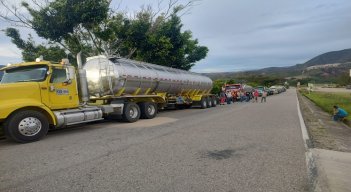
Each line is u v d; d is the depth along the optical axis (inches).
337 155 270.8
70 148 302.8
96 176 207.2
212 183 192.5
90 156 265.1
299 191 180.2
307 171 219.5
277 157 259.8
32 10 681.0
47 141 350.0
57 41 718.5
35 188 185.2
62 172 217.5
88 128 459.2
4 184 193.8
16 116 339.0
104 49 829.2
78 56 466.3
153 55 850.1
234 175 209.0
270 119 555.5
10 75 381.7
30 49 776.3
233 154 270.4
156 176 206.5
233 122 508.4
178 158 255.3
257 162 243.0
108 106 486.9
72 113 409.7
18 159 260.1
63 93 403.5
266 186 187.8
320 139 350.3
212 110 815.1
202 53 1155.9
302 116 618.8
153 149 290.8
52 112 379.6
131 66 569.3
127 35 792.3
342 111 578.6
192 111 787.4
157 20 906.7
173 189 181.9
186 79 792.9
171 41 923.4
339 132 421.4
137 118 543.8
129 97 548.1
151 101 606.5
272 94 2370.8
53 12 655.1
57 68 398.6
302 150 288.0
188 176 206.5
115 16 809.5
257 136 364.8
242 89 1364.4
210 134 378.9
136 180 198.4
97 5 669.3
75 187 185.8
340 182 197.2
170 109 877.2
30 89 362.3
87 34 808.9
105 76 510.0
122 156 263.4
